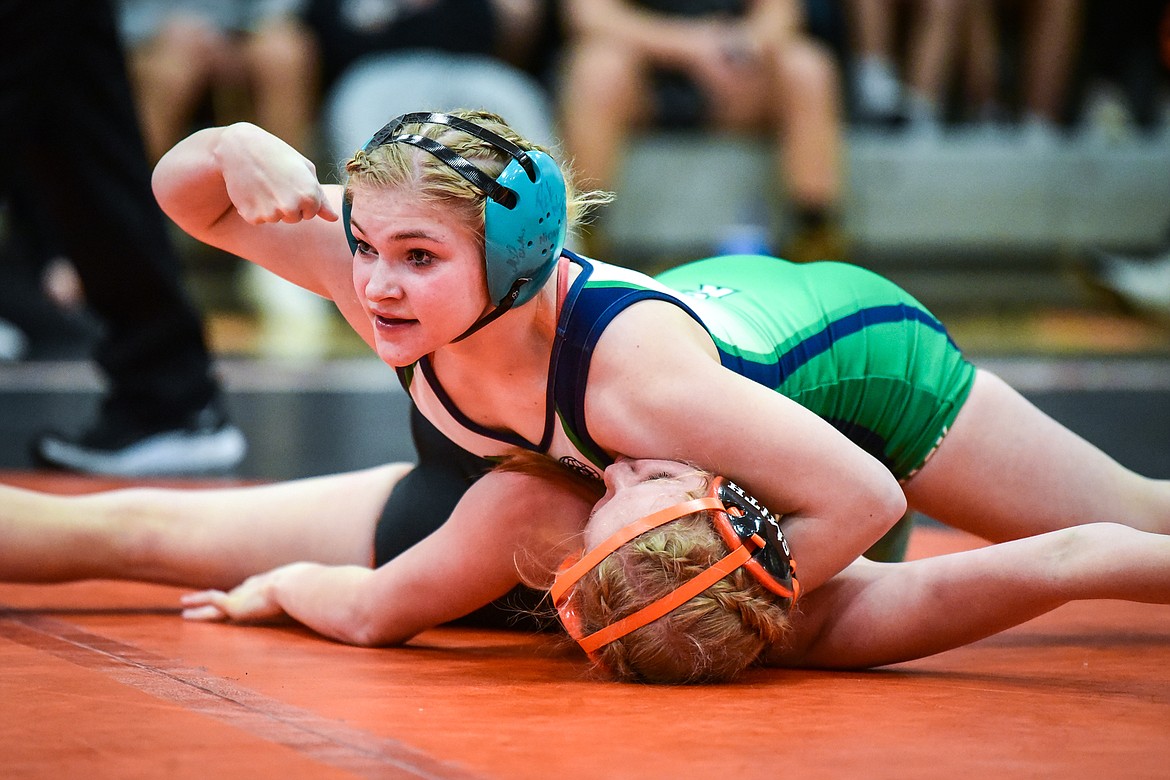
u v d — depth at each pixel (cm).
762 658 544
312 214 503
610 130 2536
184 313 1194
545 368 524
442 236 477
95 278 1173
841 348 621
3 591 690
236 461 1237
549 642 605
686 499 488
